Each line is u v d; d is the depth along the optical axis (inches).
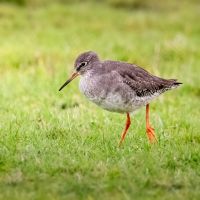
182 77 786.8
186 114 634.8
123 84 519.8
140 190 423.8
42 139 534.3
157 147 514.6
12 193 417.1
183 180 438.9
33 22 1167.6
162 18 1249.4
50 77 773.3
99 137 541.3
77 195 415.8
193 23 1199.6
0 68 825.5
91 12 1264.8
